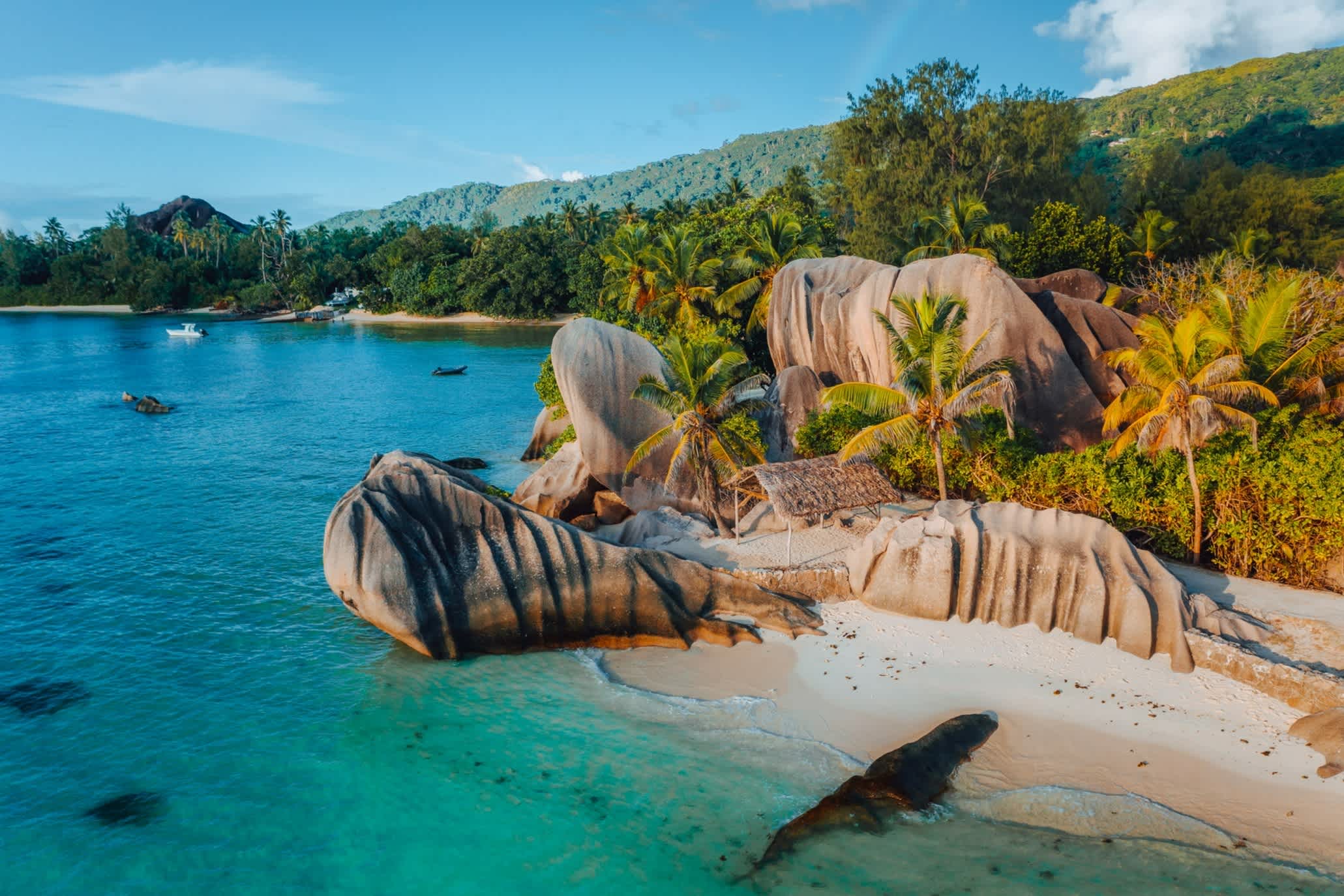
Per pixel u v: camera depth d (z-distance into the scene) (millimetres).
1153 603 20578
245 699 20344
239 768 17672
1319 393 24750
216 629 24000
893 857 14953
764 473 25031
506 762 17922
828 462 26281
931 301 26109
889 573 23203
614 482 29750
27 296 176625
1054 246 45906
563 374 29766
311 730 19094
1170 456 25016
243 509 35188
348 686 21000
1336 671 18703
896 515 28188
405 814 16297
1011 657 20828
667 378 28000
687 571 23516
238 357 91938
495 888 14469
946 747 17234
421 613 21875
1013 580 22109
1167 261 54500
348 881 14617
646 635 22875
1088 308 31734
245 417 55625
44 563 28844
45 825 15875
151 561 29094
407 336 113500
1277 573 23109
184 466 42562
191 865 14945
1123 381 30828
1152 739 17594
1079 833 15352
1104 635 21078
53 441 48344
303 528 32719
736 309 57750
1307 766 16531
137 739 18609
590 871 14867
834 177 67188
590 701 20266
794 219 52844
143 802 16578
